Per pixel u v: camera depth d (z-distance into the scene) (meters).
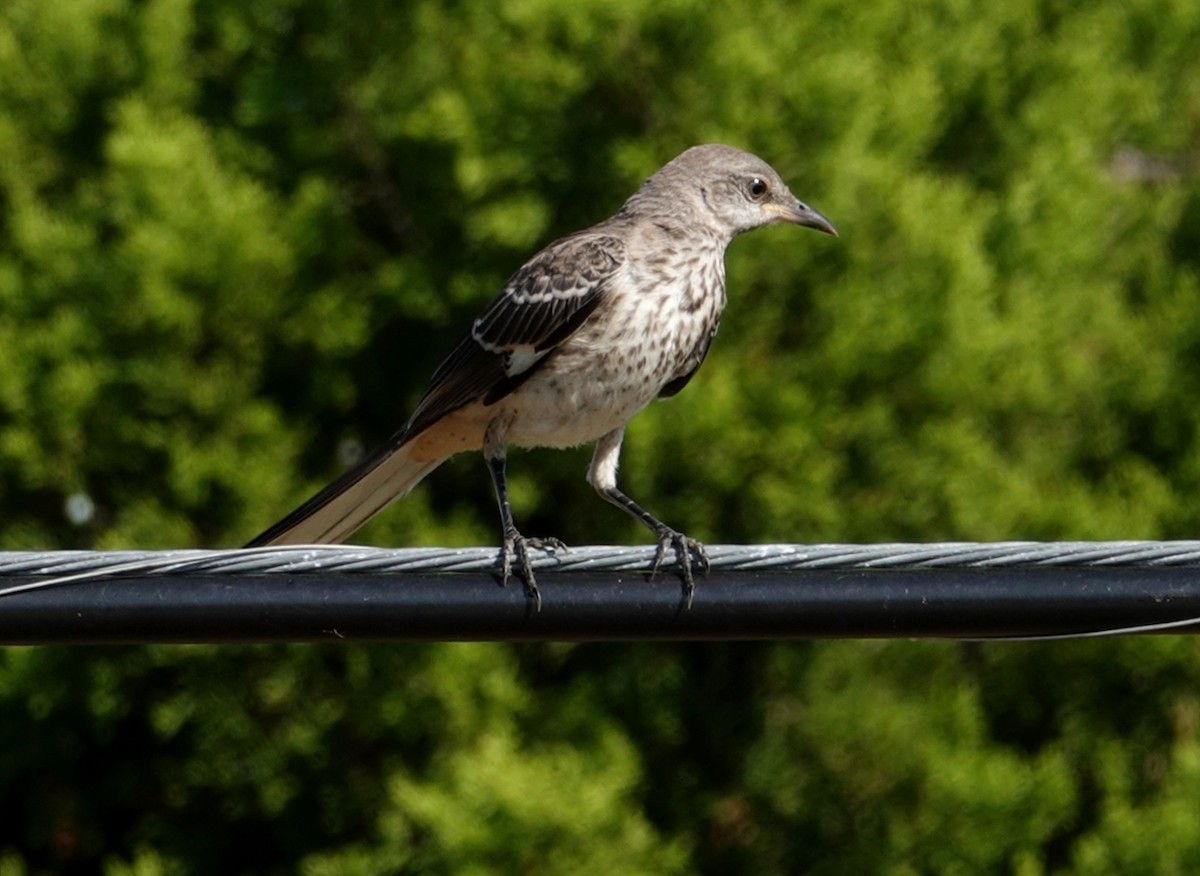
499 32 13.58
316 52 14.12
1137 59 16.00
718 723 14.23
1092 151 14.94
